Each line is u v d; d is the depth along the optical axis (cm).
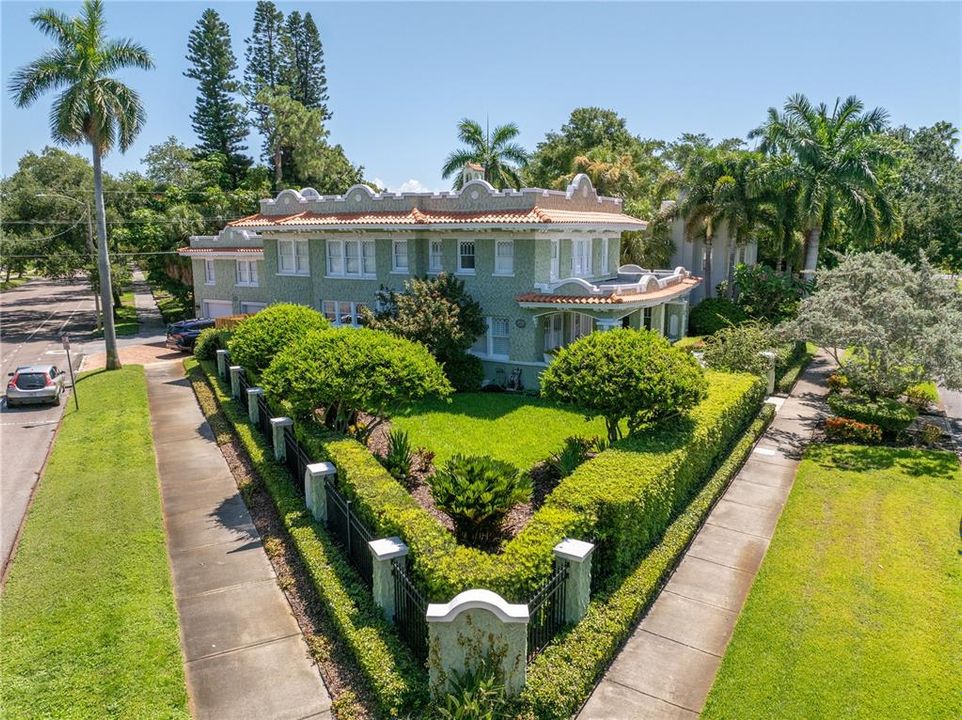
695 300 3972
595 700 853
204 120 6581
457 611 760
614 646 925
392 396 1445
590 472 1154
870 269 1939
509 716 771
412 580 950
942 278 1966
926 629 965
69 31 2773
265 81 6869
